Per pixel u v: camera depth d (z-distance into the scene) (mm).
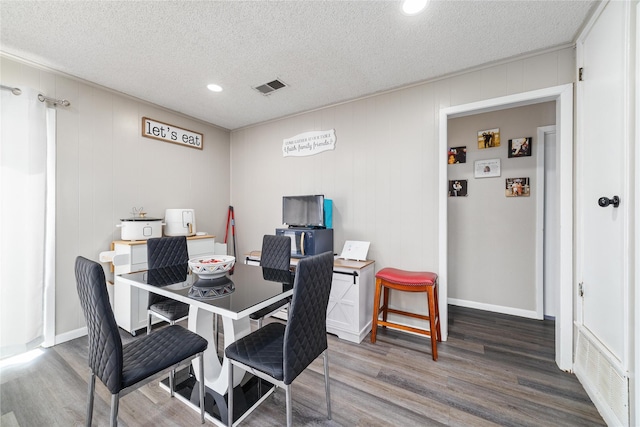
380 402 1620
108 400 1645
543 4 1560
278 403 1626
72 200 2443
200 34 1847
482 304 3172
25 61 2150
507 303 3045
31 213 2133
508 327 2666
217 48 2010
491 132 3111
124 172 2807
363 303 2479
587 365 1680
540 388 1734
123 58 2137
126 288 2504
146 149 2994
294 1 1547
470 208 3225
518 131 2984
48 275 2291
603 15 1518
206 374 1730
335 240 2992
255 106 3072
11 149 2045
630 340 1273
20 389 1737
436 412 1538
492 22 1712
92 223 2572
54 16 1660
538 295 2885
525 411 1538
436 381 1817
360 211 2836
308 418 1501
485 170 3141
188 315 1895
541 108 2879
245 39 1901
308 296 1257
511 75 2117
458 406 1582
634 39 1255
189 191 3432
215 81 2504
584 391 1695
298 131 3279
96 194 2602
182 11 1629
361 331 2416
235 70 2318
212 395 1677
